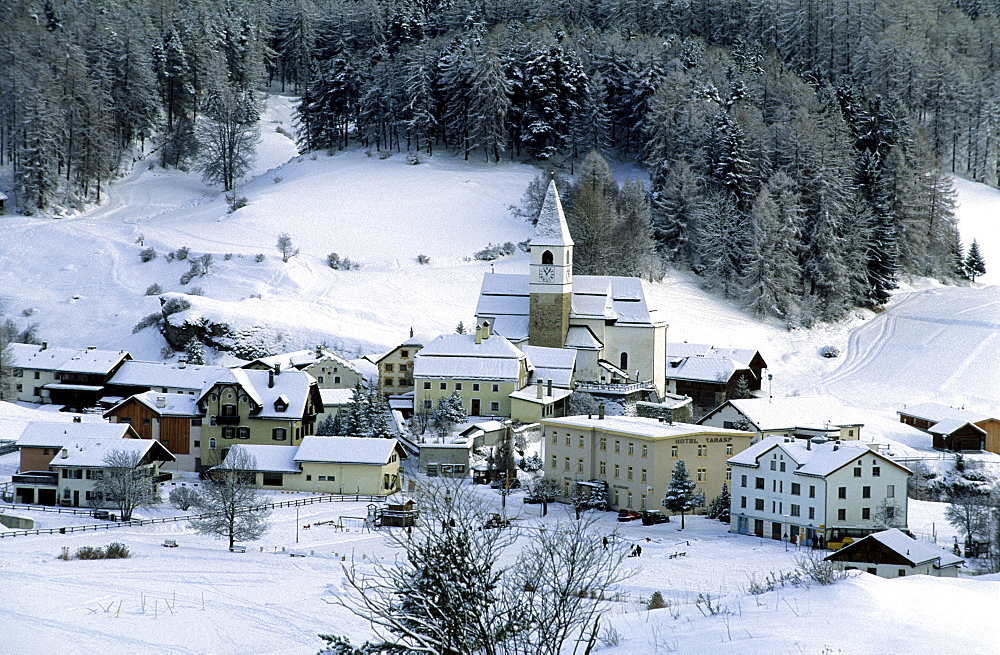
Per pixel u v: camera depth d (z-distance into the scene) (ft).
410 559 105.81
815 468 342.03
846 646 126.11
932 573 270.26
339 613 212.43
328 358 521.65
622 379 521.65
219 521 314.76
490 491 404.98
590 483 397.60
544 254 524.93
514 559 246.88
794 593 156.56
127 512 343.67
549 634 108.27
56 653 181.06
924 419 518.37
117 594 225.15
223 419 432.66
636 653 133.28
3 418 466.70
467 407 480.23
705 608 154.92
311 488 402.93
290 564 266.57
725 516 375.04
